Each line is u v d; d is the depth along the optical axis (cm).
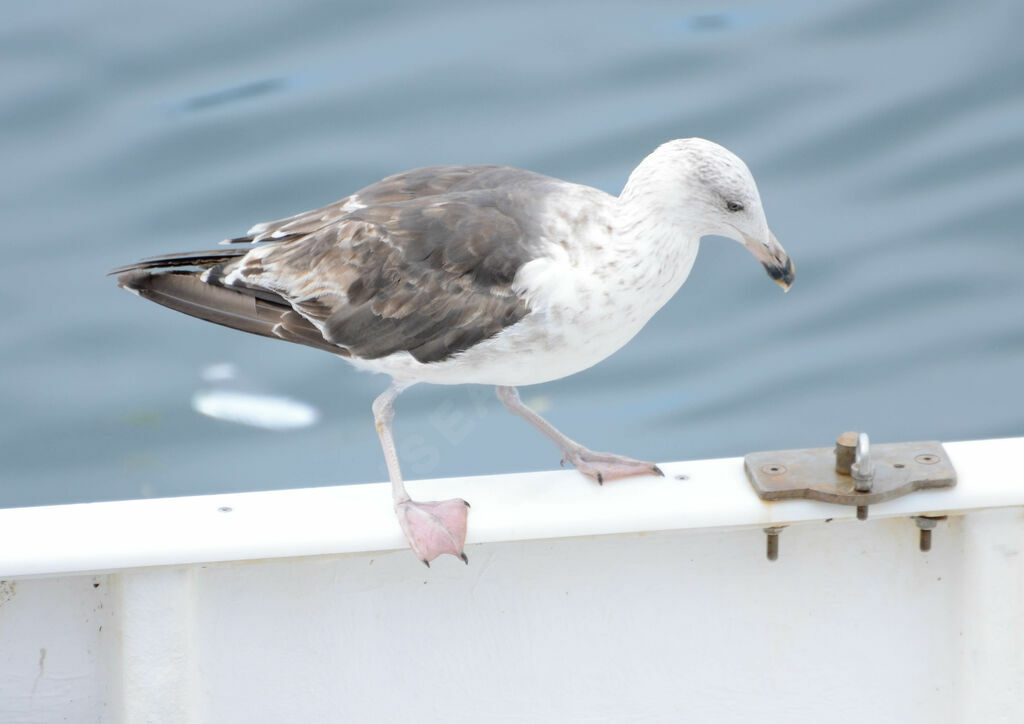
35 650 647
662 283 693
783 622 678
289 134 1555
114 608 644
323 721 671
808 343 1391
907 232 1468
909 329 1396
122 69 1630
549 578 667
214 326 1437
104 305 1437
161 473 1304
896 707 689
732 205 675
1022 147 1531
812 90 1598
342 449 1329
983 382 1349
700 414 1339
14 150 1550
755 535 664
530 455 1326
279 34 1673
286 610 655
